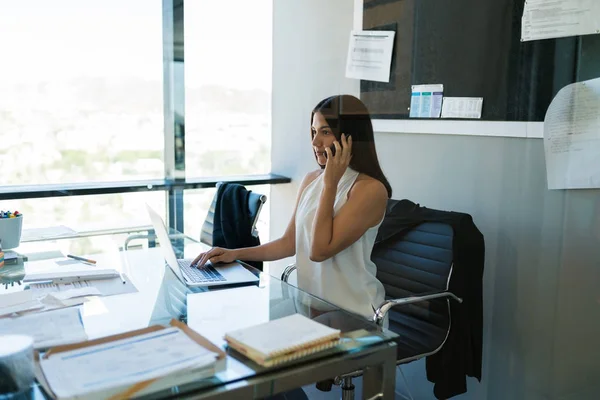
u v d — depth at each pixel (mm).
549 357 1821
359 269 1807
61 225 2736
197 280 1620
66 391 861
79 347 1039
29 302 1351
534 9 1745
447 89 2064
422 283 1902
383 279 1996
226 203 2545
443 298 1854
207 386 918
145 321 1229
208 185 3275
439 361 1863
